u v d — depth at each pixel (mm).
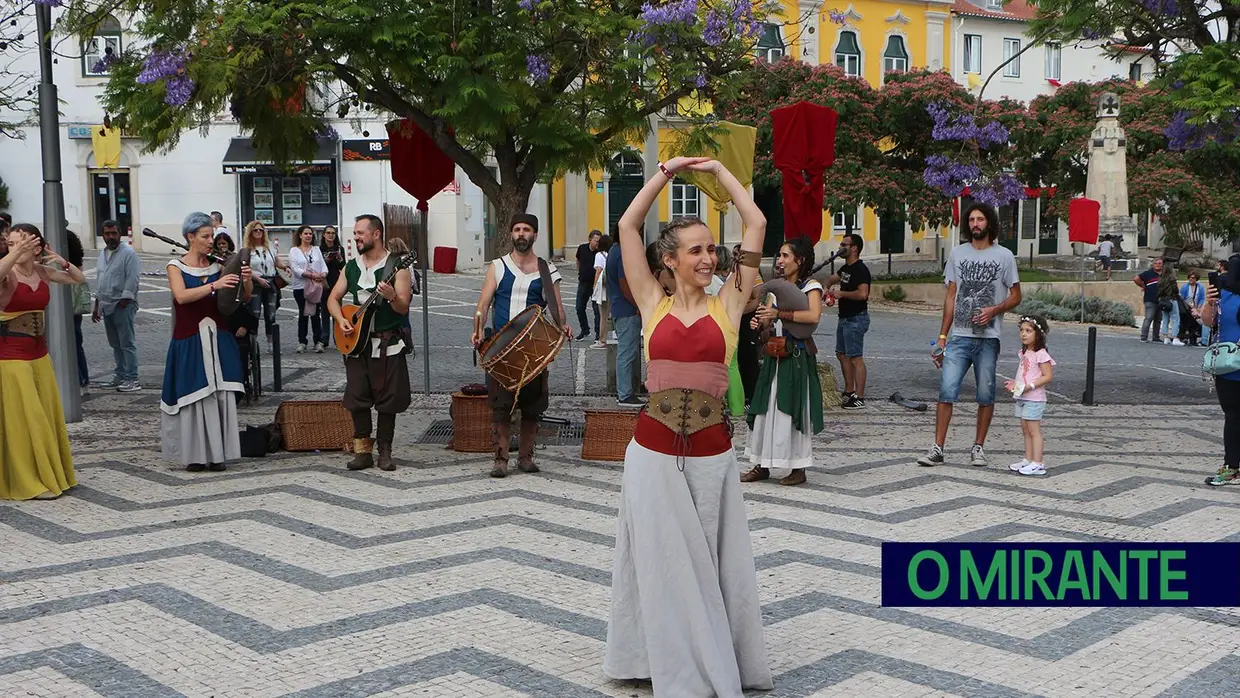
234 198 31641
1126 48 12289
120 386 12797
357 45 9422
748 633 4516
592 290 18766
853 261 12203
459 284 28484
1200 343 20641
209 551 6465
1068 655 5035
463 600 5641
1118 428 11383
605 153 10672
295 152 11305
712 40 9625
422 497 7789
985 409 9070
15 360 7633
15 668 4730
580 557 6395
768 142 29172
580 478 8422
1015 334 21578
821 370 12195
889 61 41375
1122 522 7312
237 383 8539
